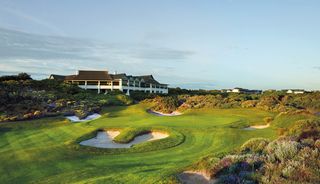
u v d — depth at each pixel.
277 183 11.04
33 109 50.44
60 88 73.69
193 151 24.95
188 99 64.44
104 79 96.69
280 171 11.95
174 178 13.70
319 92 71.75
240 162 13.91
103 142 30.19
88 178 18.05
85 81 96.69
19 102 54.03
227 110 51.44
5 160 22.73
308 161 12.55
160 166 19.80
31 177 19.03
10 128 38.25
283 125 33.50
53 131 36.03
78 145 27.19
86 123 39.81
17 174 19.66
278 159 13.70
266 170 12.30
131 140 30.34
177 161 21.59
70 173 19.38
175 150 25.52
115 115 50.59
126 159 23.05
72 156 24.02
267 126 35.84
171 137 29.48
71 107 55.03
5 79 78.69
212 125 35.41
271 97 63.50
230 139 28.52
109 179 15.03
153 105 60.78
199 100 61.72
